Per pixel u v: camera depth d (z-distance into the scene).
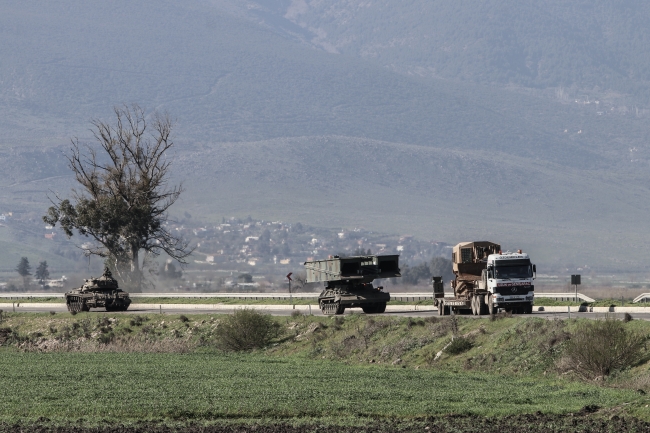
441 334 85.44
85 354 94.25
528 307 93.50
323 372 74.44
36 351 106.25
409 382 67.19
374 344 89.81
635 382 60.78
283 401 59.41
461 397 59.62
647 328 67.88
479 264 101.44
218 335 103.81
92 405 59.06
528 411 54.19
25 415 56.88
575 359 66.69
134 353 96.25
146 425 52.62
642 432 46.53
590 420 50.31
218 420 54.53
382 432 48.97
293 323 104.56
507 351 74.81
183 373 75.19
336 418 54.06
